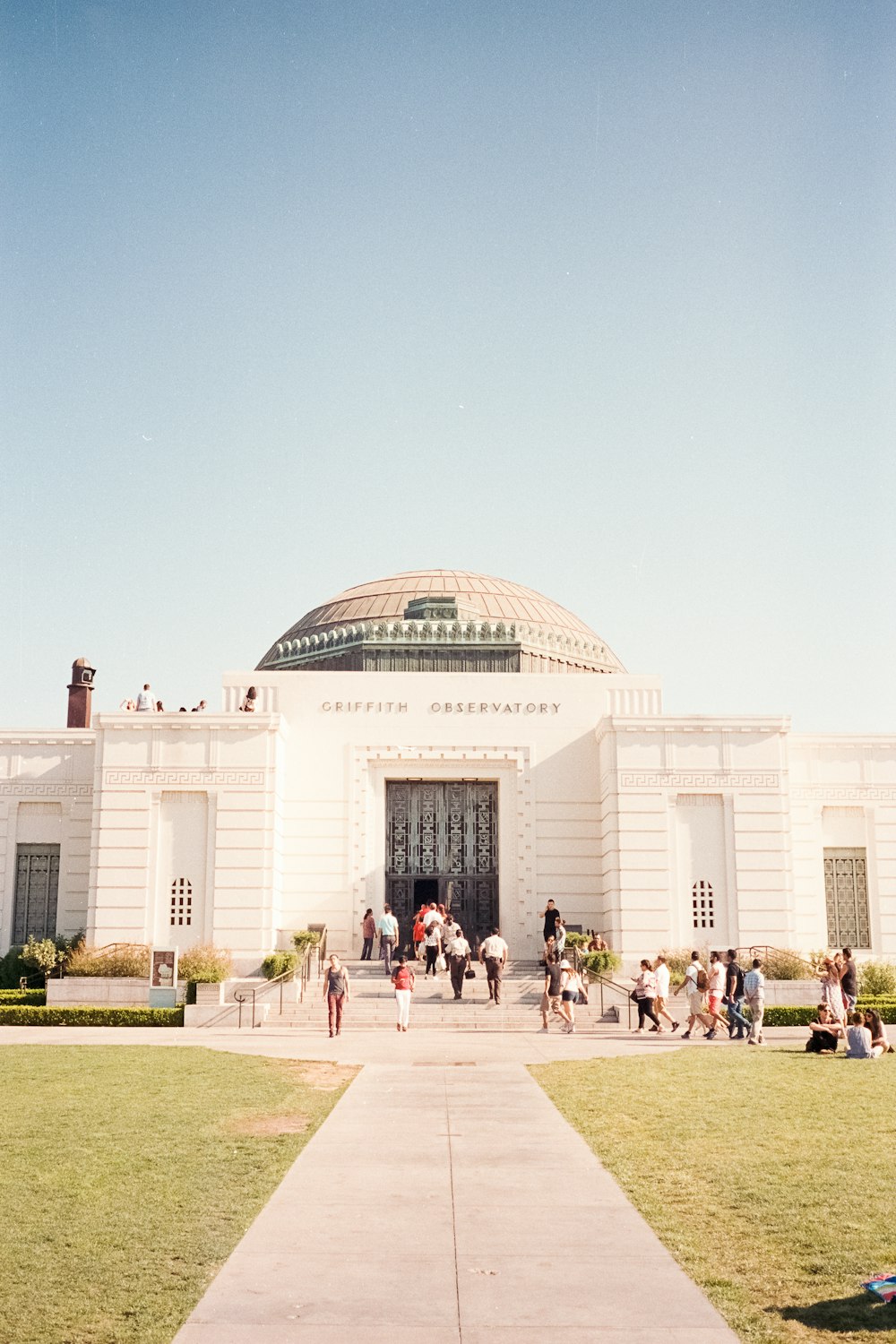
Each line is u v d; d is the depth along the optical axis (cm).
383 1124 1491
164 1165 1252
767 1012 2961
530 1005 3083
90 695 4531
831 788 3853
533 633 4516
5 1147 1337
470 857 3909
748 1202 1115
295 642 4675
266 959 3238
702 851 3562
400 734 3881
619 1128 1470
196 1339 791
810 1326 815
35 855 3941
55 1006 3058
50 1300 857
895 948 3769
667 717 3612
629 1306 850
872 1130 1459
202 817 3581
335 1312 838
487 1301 860
